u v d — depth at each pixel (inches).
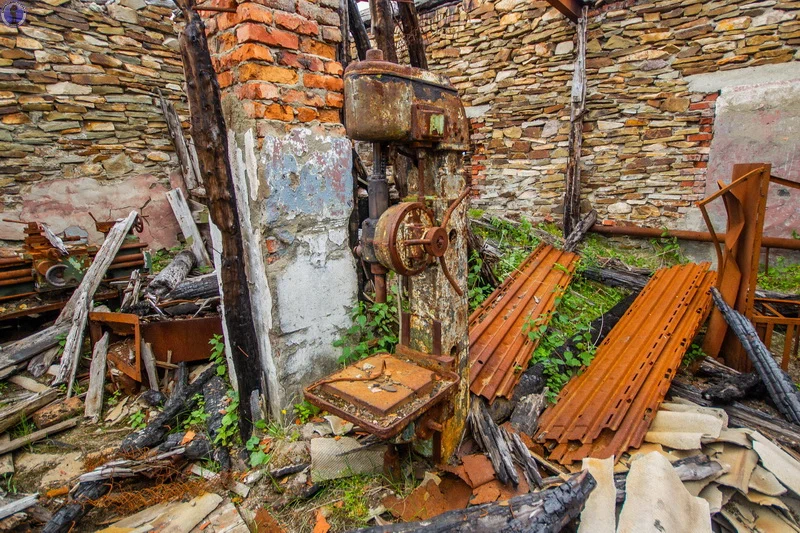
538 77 210.7
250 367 98.3
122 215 221.6
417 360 82.9
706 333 127.0
